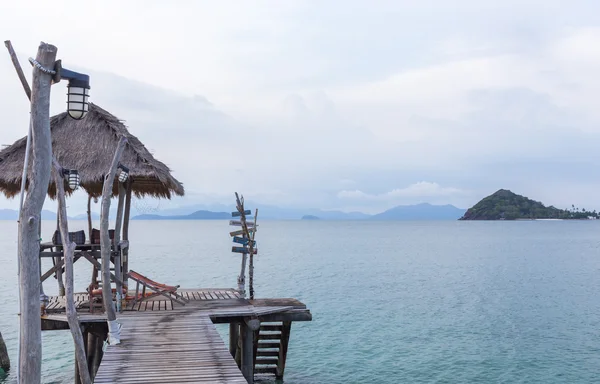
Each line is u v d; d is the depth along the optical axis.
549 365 20.39
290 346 22.94
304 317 15.45
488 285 43.41
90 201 20.23
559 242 117.50
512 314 30.53
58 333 24.81
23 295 8.25
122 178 13.99
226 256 72.19
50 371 19.30
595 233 179.00
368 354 21.72
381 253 81.12
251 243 17.22
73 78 8.68
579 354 21.95
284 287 41.34
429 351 22.22
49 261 59.25
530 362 20.75
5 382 18.02
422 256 75.19
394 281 45.44
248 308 15.41
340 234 175.88
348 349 22.47
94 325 13.62
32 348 8.26
